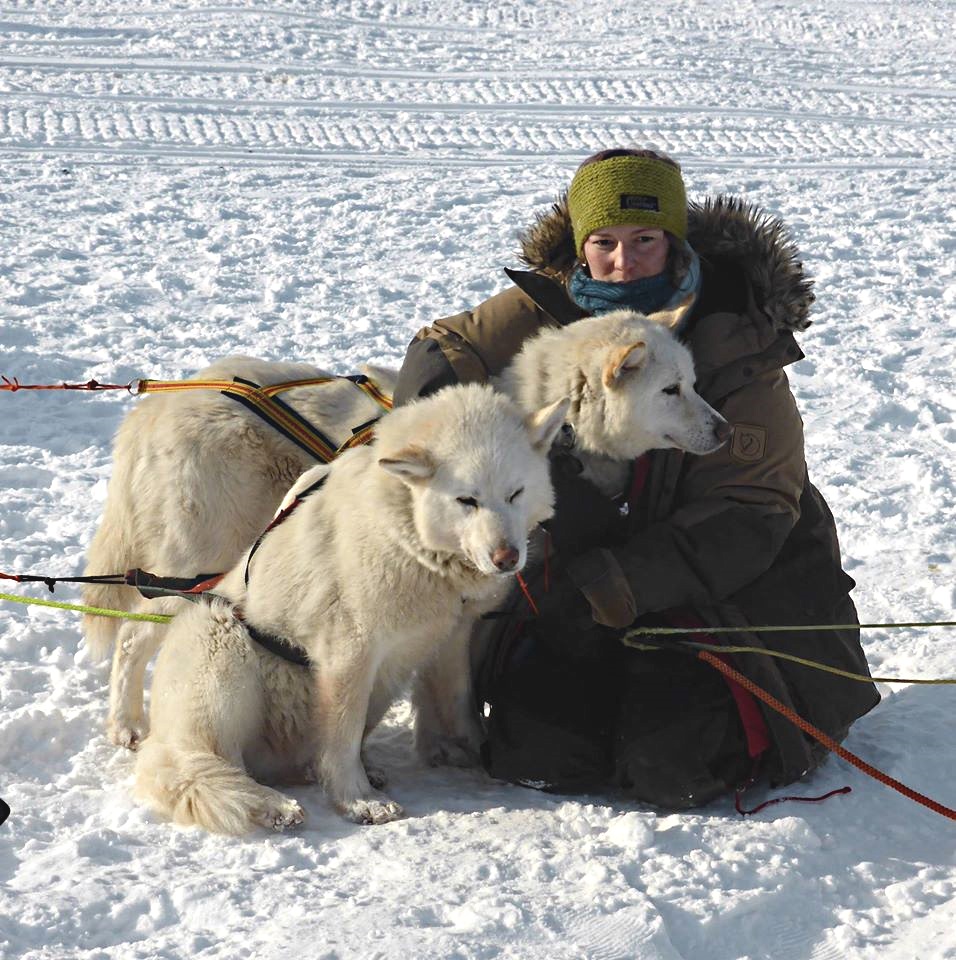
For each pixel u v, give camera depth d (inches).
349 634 145.5
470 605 152.1
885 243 421.4
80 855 132.9
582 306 171.5
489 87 570.9
